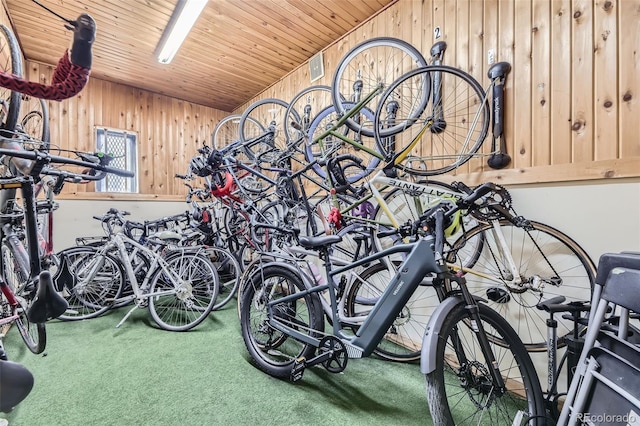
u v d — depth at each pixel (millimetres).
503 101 1687
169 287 2564
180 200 4008
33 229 1200
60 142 3264
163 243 2635
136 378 1646
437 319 1146
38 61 3109
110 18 2461
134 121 3795
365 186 2012
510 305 1671
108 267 2674
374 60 2457
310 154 2375
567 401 939
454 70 1725
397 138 2227
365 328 1418
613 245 1341
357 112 2100
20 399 650
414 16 2184
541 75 1564
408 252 1401
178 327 2318
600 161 1364
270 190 2678
